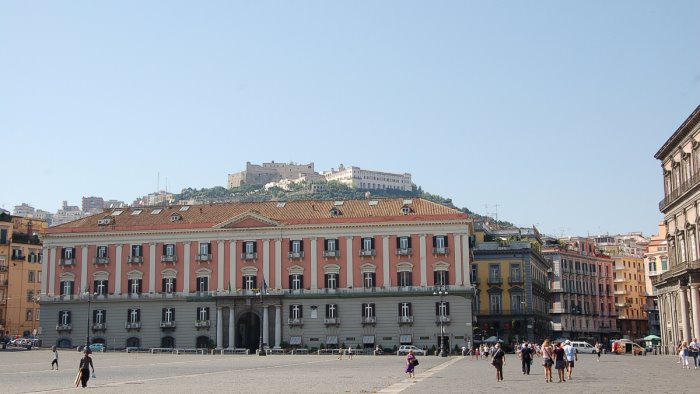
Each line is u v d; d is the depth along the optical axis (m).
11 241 156.50
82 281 125.69
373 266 119.00
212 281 122.38
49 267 127.00
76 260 126.38
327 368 69.12
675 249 103.81
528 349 58.16
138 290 124.06
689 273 88.94
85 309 125.06
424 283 117.38
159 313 122.75
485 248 148.50
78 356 97.94
